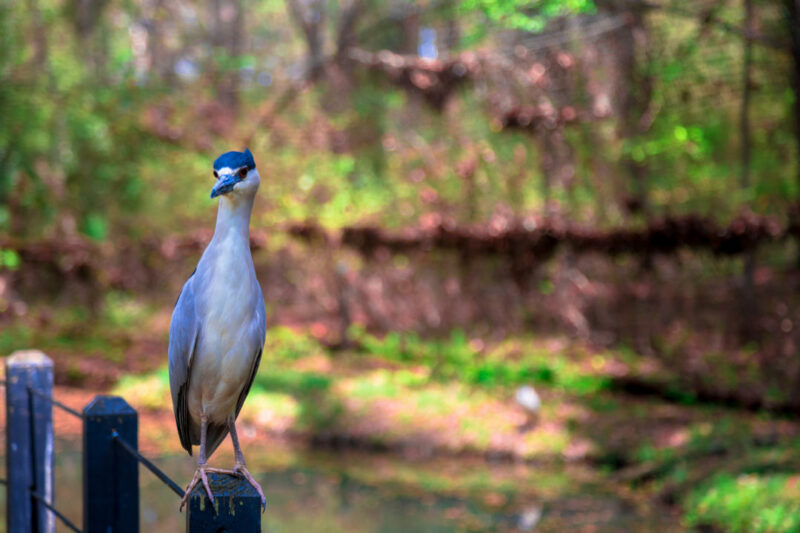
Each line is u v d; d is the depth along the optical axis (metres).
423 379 16.08
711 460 11.27
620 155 17.11
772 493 9.43
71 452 11.65
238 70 18.70
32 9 18.66
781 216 15.82
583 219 17.66
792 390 14.26
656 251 15.66
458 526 9.43
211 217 20.83
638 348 17.69
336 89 19.47
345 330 18.84
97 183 20.77
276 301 20.72
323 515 9.75
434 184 19.23
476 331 18.97
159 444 12.52
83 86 19.16
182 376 3.54
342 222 18.03
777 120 17.64
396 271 19.44
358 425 13.39
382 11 22.45
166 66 23.62
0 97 18.28
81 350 17.20
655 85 15.59
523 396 13.46
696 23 15.54
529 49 15.73
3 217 18.80
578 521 9.65
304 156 19.25
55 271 19.11
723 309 17.88
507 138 18.16
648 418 13.48
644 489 11.02
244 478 3.02
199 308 3.42
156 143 19.94
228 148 19.17
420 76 16.33
